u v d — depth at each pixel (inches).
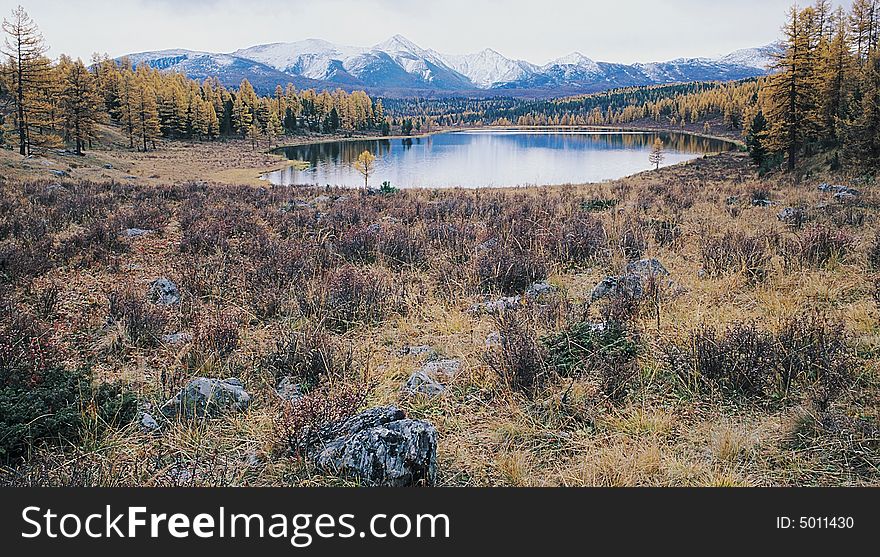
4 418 157.0
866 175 1082.1
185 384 198.8
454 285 309.0
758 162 1727.4
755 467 146.1
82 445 158.1
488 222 514.3
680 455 151.3
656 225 461.7
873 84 1512.1
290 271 330.6
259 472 148.6
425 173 2561.5
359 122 6422.2
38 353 190.5
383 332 254.1
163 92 3909.9
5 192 757.3
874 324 219.1
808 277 288.2
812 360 184.1
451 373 203.3
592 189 1061.1
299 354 212.8
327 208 706.8
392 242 402.6
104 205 668.1
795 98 1520.7
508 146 4697.3
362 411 167.8
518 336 203.6
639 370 194.5
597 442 158.2
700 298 265.6
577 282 323.9
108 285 325.1
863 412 160.4
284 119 5319.9
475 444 161.8
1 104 2709.2
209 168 2630.4
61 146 2426.2
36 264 343.9
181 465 152.1
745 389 179.6
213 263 358.9
